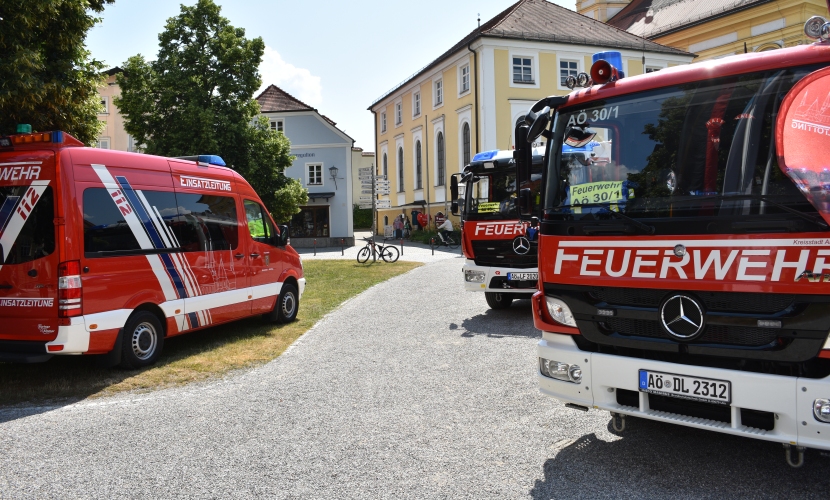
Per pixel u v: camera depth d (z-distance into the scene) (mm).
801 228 3506
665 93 4199
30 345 6551
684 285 3889
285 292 10773
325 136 39312
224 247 9125
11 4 8578
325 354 8219
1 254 6742
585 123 4539
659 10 36938
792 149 3586
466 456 4535
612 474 4129
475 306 12195
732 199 3770
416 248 32312
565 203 4516
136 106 22656
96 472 4375
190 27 23031
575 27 35375
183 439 5027
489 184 10891
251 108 23641
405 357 7863
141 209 7641
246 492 4004
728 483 3936
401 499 3852
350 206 39344
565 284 4449
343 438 4980
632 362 4027
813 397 3402
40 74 9594
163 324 7953
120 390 6609
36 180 6691
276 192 24438
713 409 3793
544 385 4512
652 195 4117
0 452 4805
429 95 40344
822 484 3889
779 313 3566
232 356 8148
